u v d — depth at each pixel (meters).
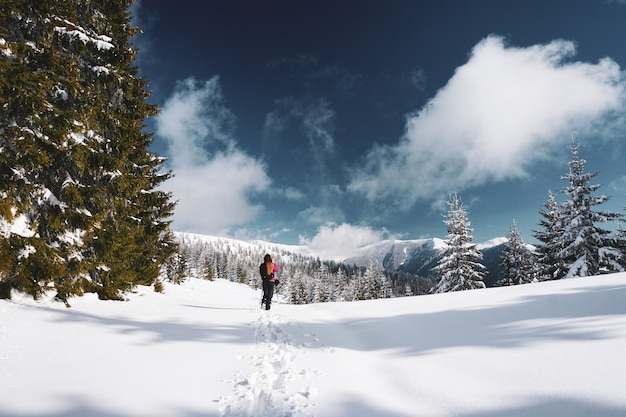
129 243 12.32
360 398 3.66
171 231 23.95
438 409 3.20
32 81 8.95
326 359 5.28
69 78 10.36
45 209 9.74
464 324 6.33
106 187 11.47
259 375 4.48
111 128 11.83
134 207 14.40
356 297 66.88
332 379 4.32
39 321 7.04
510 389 3.33
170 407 3.52
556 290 8.14
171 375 4.45
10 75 8.65
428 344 5.49
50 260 9.10
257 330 7.70
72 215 9.91
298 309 12.37
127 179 11.91
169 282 33.38
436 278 33.97
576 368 3.50
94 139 11.28
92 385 4.09
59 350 5.45
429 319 7.35
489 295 9.17
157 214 18.48
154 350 5.62
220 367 4.81
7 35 9.17
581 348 4.02
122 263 11.97
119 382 4.19
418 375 4.14
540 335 4.81
